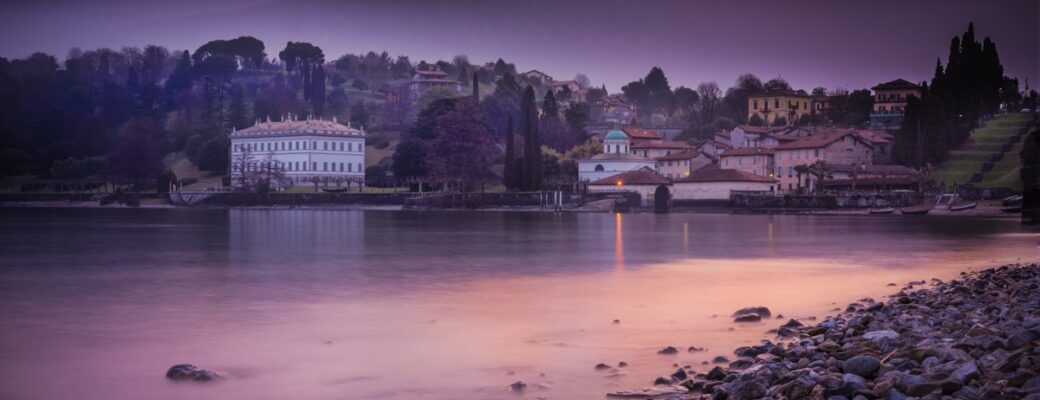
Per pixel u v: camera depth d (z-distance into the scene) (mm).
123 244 86500
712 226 129750
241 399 21891
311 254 72438
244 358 26828
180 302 41031
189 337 30875
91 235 104250
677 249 78312
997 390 16484
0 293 45000
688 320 33875
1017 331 20734
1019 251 73375
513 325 32969
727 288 46062
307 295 43625
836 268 58219
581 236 101375
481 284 48625
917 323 26078
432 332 31484
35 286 48375
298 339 30250
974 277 45344
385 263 63250
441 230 116812
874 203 182875
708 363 24828
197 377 24016
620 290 45312
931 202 185750
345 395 22203
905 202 183125
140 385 23438
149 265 61938
